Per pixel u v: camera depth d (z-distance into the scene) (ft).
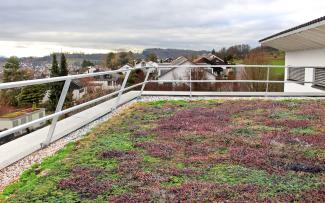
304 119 26.07
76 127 23.50
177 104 34.01
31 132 21.50
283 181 13.48
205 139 20.11
